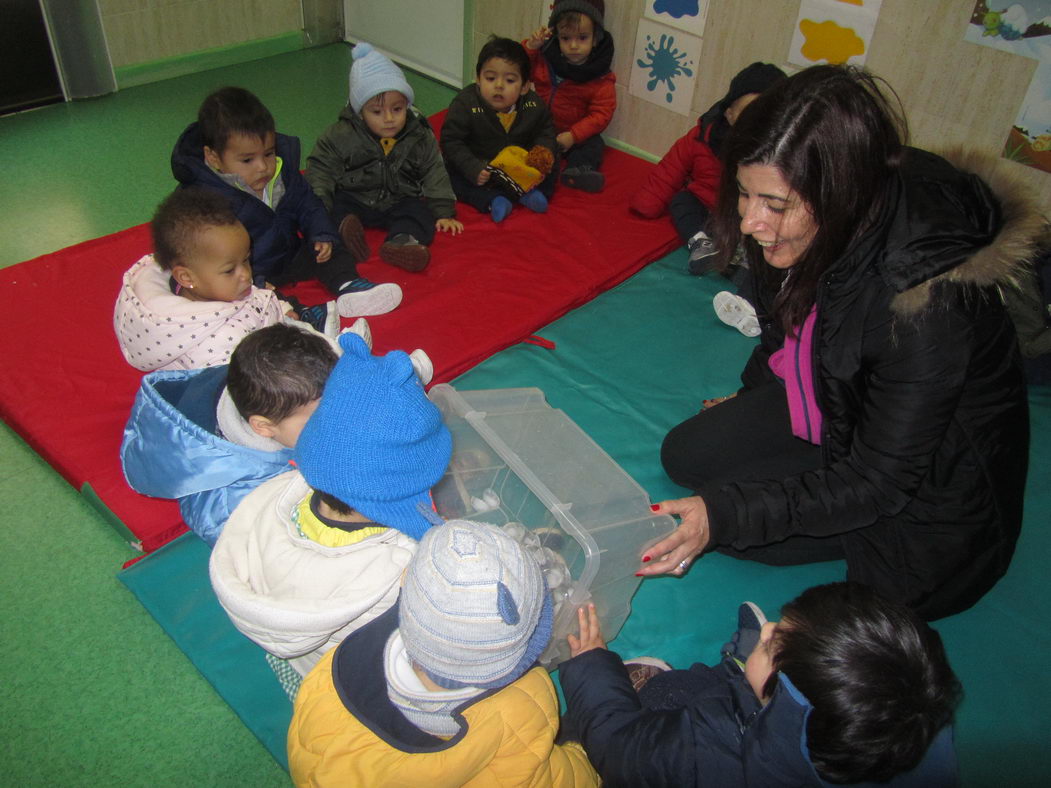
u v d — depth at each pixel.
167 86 3.66
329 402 1.06
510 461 1.47
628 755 1.11
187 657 1.51
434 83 3.97
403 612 0.93
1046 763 1.41
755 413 1.75
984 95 2.52
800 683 0.97
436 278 2.47
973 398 1.31
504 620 0.88
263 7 3.92
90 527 1.73
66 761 1.35
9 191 2.82
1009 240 1.15
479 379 2.13
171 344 1.76
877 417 1.28
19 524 1.72
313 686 1.06
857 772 0.95
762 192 1.17
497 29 3.56
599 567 1.40
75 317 2.16
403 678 0.99
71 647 1.51
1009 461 1.38
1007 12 2.38
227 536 1.28
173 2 3.59
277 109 3.55
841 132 1.09
